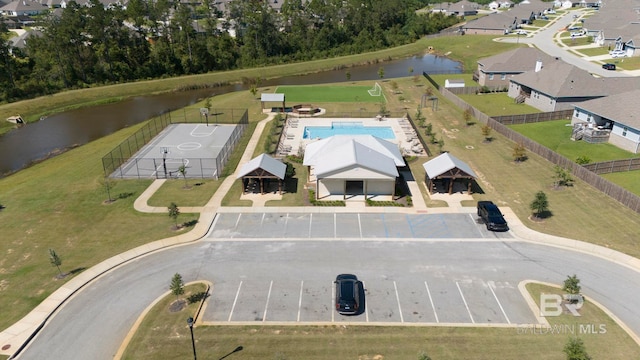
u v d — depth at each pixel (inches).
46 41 4018.2
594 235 1467.8
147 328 1097.4
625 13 5329.7
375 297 1203.9
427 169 1817.2
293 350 1023.0
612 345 1025.5
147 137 2502.5
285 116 2851.9
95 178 1973.4
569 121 2576.3
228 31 5561.0
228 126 2689.5
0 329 1101.1
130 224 1585.9
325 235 1513.3
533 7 6663.4
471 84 3575.3
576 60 3956.7
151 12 5034.5
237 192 1818.4
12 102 3479.3
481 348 1023.0
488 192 1784.0
